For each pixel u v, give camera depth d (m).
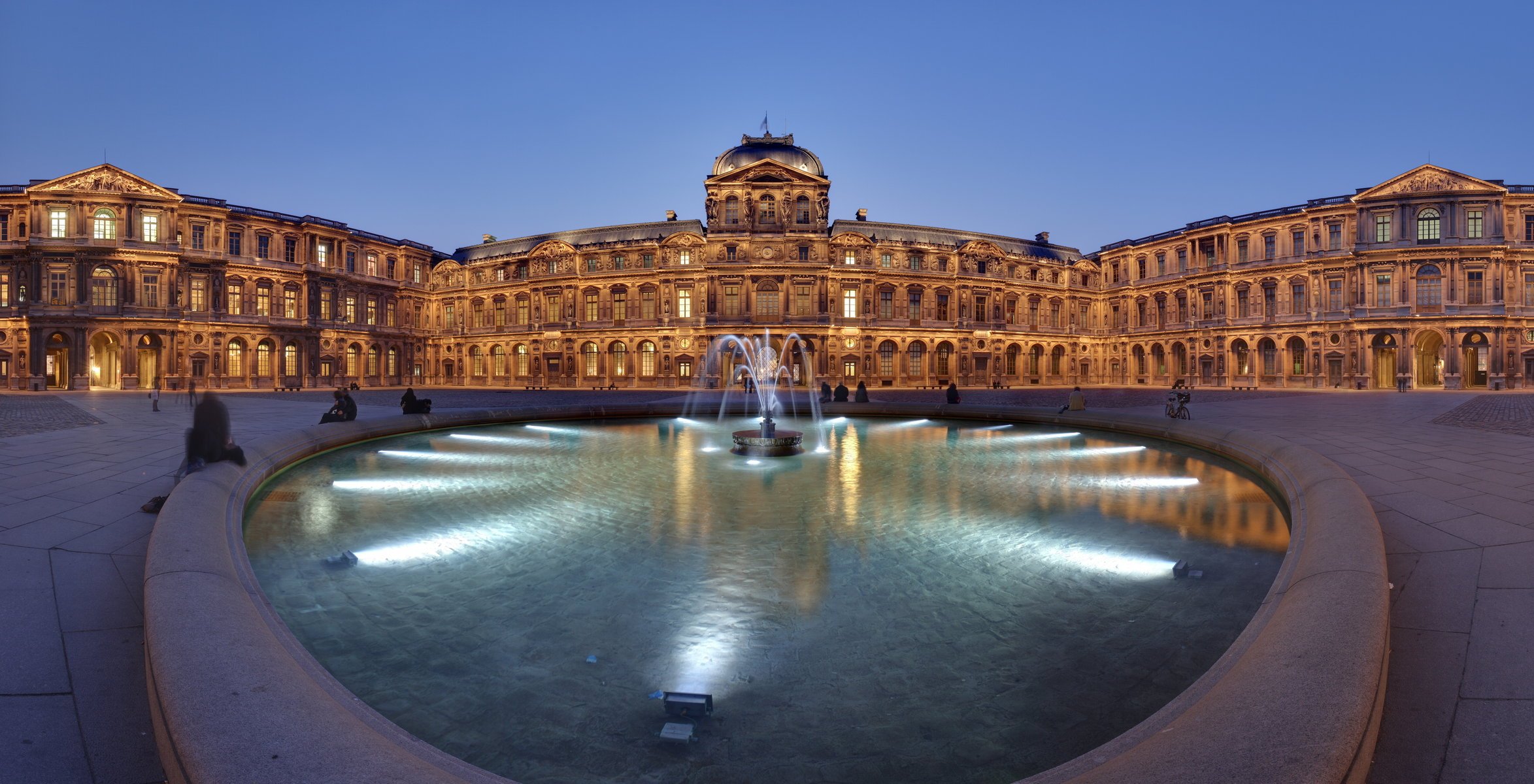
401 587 8.22
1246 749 3.13
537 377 79.56
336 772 3.05
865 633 6.90
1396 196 63.41
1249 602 7.61
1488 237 61.62
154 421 26.09
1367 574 5.44
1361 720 3.32
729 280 72.69
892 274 75.75
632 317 75.75
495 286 83.44
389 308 82.62
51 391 57.78
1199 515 11.58
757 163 73.00
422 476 15.57
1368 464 14.12
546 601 7.79
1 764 4.12
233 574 6.25
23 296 61.47
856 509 12.17
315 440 18.17
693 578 8.53
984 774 4.65
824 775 4.66
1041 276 85.50
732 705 5.56
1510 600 6.37
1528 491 11.05
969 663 6.25
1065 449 20.14
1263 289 71.56
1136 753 3.31
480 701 5.61
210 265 65.75
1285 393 58.28
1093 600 7.75
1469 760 3.99
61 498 10.92
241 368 67.94
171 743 3.39
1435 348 67.88
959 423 28.45
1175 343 79.06
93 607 6.52
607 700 5.65
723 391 67.69
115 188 61.75
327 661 6.30
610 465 17.27
